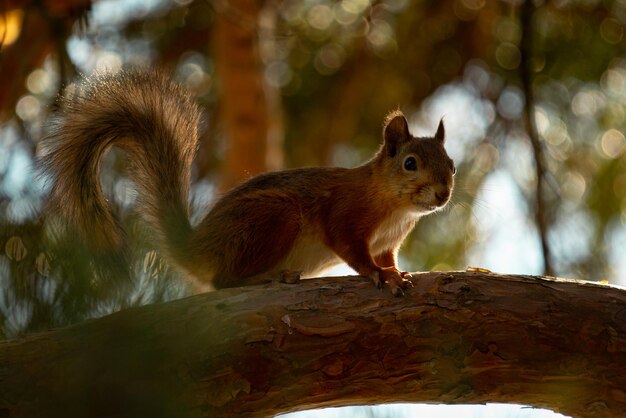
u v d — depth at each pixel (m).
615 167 14.60
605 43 14.78
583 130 14.91
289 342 8.07
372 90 16.12
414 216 11.97
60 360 7.67
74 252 6.85
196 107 11.84
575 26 14.86
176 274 11.05
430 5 15.48
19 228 7.40
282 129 16.03
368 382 8.15
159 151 11.57
